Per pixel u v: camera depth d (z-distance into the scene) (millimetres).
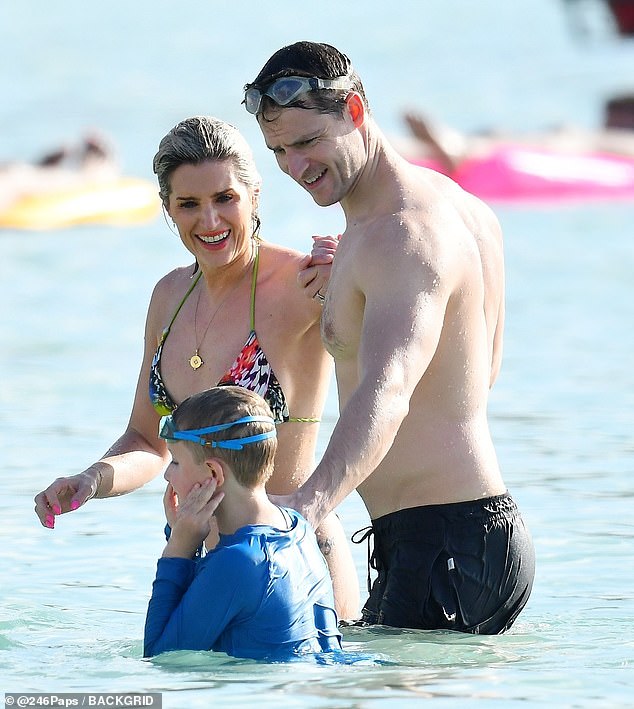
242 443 13414
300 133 13891
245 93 14180
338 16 180125
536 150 69000
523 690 12430
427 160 67938
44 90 117250
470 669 13164
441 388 14258
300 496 13523
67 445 26547
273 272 15969
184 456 13688
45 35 172125
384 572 14781
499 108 99438
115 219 64625
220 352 15852
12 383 32594
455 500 14305
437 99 104312
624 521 20812
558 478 23625
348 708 11844
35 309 43062
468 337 14289
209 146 15195
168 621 13555
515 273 47906
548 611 16062
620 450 25656
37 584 18000
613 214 62156
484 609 14469
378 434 13023
